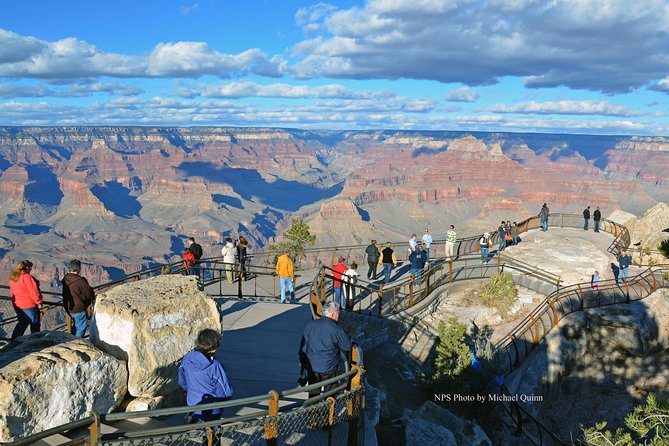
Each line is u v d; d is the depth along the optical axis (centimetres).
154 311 782
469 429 1397
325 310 773
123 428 704
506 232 3177
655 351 2289
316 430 778
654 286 2544
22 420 593
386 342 1855
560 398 2102
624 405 2127
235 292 2053
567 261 2858
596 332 2289
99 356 694
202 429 576
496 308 2319
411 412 1339
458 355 1691
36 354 649
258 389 959
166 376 770
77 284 980
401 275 2617
